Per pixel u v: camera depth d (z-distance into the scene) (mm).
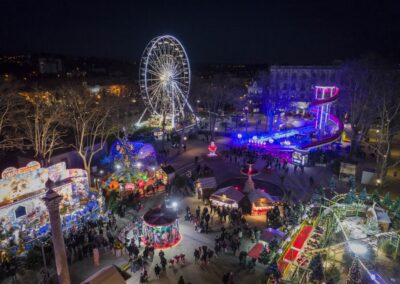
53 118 38875
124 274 20984
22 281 23000
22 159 40969
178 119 70688
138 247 27078
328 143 50031
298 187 39562
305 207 30594
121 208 32094
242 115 83188
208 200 34781
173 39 55844
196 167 46469
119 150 40781
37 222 28562
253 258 24109
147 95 54906
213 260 25500
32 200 28359
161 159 50094
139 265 24344
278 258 23672
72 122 44375
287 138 61312
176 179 38156
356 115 50688
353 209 30281
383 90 46188
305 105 86625
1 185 26469
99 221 29328
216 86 87125
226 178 42750
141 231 28703
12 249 25422
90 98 47469
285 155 51250
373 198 31062
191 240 28219
